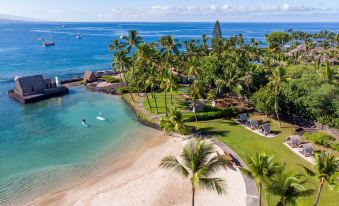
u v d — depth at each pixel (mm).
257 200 34125
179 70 93062
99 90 88250
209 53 108812
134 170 42750
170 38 76312
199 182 25438
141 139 53219
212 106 66375
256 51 111250
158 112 64875
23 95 77688
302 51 134000
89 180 40344
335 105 50438
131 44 75188
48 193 37281
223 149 46562
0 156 46688
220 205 33938
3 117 64812
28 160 45562
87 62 148250
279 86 54656
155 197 36125
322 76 57750
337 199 32969
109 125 60219
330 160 26641
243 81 67750
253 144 48156
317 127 54188
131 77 83188
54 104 75062
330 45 151250
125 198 36125
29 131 56969
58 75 114688
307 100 52875
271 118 59969
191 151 25891
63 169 43000
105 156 47094
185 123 58031
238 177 38812
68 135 55125
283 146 46812
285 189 23484
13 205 34781
